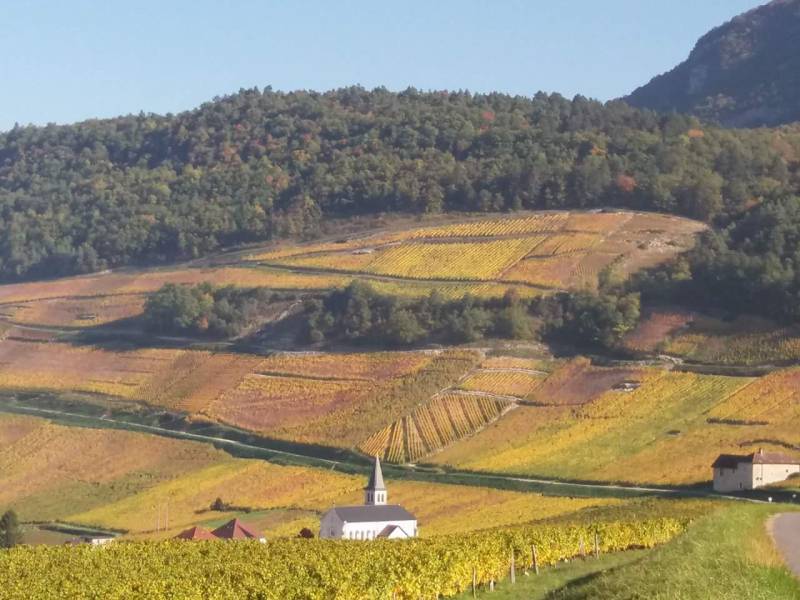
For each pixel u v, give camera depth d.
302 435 172.88
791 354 170.62
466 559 65.31
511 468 148.75
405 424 170.62
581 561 71.12
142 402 198.75
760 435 148.38
